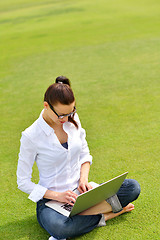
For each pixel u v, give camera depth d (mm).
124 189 2969
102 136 4781
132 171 3805
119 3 18266
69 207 2764
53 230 2680
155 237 2766
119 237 2789
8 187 3709
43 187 2785
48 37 12500
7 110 6219
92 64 8609
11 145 4805
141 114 5438
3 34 14008
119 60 8711
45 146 2709
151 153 4184
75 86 7059
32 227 3018
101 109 5785
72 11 17641
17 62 9570
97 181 3652
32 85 7473
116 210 2939
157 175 3676
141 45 9922
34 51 10664
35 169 4039
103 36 11617
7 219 3152
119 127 5035
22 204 3373
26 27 15008
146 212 3072
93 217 2844
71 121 2822
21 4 23938
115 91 6590
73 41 11430
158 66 7902
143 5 16844
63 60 9281
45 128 2686
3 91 7309
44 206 2801
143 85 6773
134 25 12727
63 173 2814
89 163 3070
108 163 4020
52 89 2555
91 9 17484
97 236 2812
